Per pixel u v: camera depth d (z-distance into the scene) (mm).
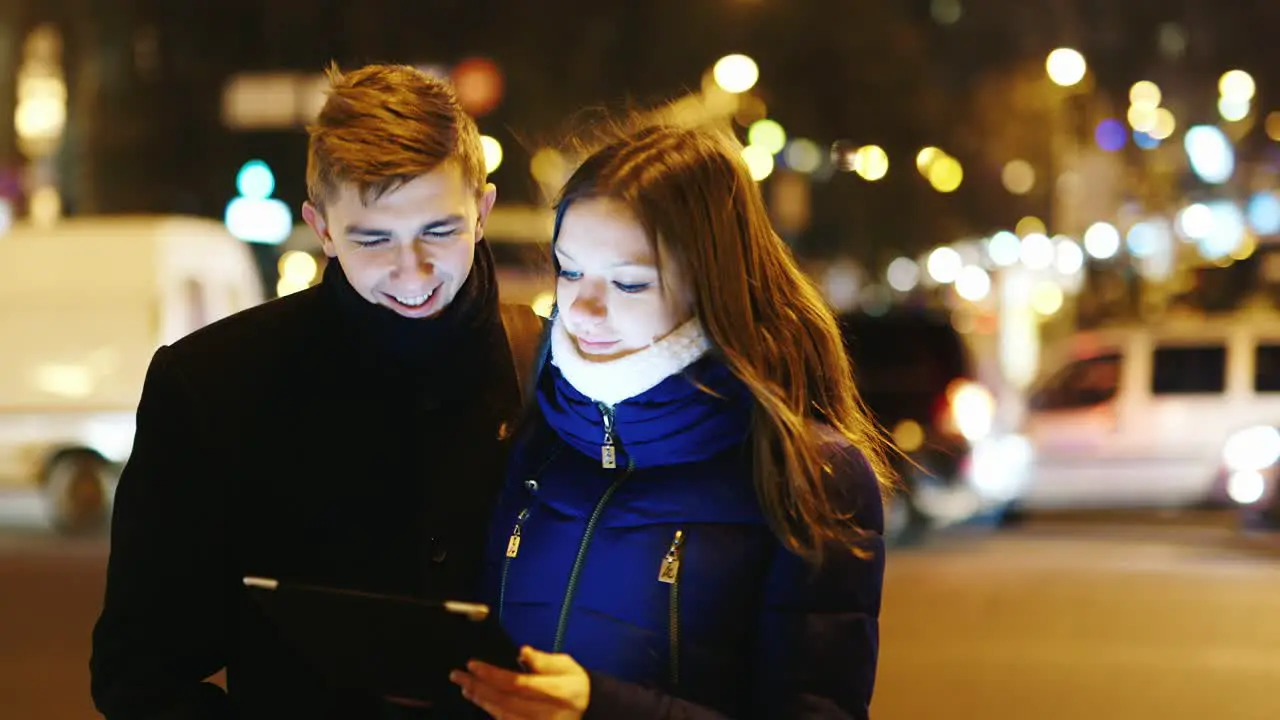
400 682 2318
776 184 22625
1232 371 15047
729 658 2398
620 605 2422
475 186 2619
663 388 2408
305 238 19359
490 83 18641
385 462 2707
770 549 2404
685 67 29281
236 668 2727
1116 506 15430
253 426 2676
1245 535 13414
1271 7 30781
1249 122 29406
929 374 12859
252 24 26391
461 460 2734
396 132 2498
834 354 2541
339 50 26875
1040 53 31531
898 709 7230
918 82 31031
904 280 32156
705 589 2396
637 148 2438
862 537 2389
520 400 2789
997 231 31078
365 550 2701
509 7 28219
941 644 8727
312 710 2656
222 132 25953
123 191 25719
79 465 13500
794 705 2348
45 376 13500
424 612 2158
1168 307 25141
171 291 13508
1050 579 11062
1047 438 15117
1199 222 25922
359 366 2699
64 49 24906
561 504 2516
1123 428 15062
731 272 2408
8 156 24438
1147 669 8078
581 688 2236
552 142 3172
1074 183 29828
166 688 2646
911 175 31312
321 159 2543
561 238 2439
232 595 2711
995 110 30938
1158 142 29875
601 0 28781
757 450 2385
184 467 2656
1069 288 26750
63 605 9961
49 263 13562
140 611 2633
